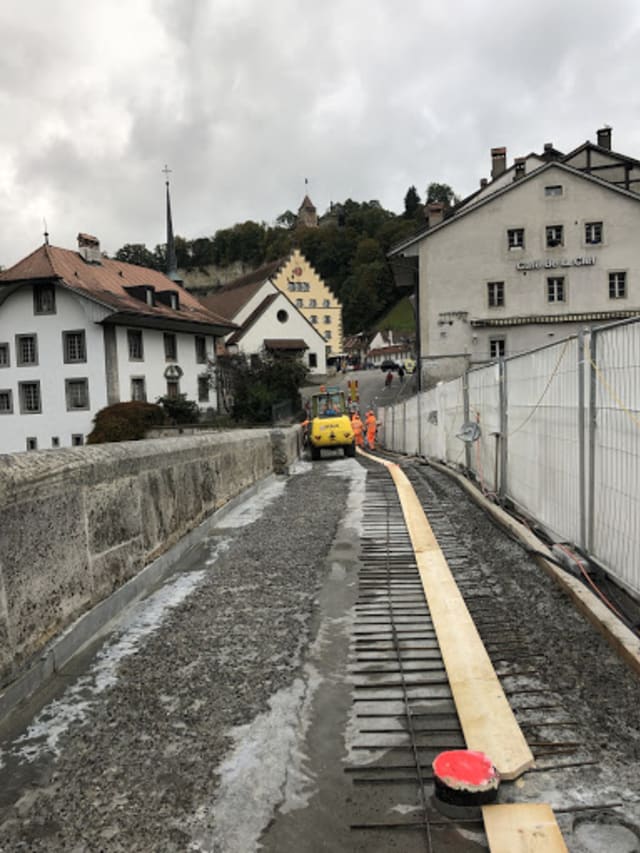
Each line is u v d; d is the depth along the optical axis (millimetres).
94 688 3881
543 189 35875
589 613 4648
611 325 4961
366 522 8516
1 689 3557
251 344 64500
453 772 2760
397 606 5242
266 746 3207
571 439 6047
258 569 6441
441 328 37125
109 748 3227
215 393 48125
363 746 3209
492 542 7117
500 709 3434
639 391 4500
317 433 22797
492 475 9789
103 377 38188
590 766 2957
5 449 40344
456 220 36625
